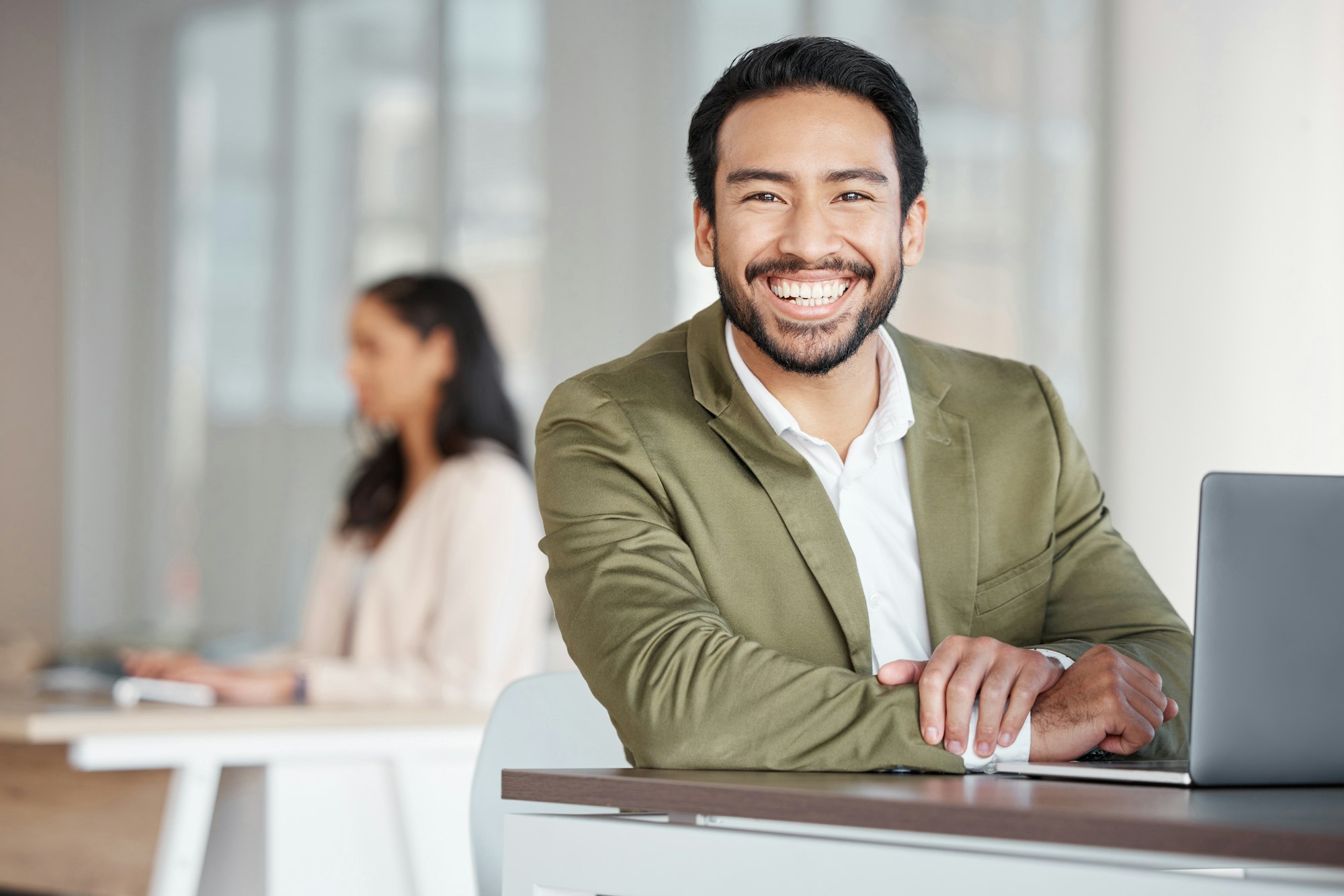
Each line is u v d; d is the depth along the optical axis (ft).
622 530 6.47
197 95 22.15
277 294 21.26
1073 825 3.85
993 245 15.83
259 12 21.56
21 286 23.41
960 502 7.12
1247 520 4.69
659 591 6.12
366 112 20.63
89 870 10.63
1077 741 5.40
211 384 21.80
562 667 13.19
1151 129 14.98
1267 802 4.32
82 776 10.70
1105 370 15.24
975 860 4.17
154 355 22.34
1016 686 5.49
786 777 5.01
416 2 20.18
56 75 23.21
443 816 10.83
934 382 7.43
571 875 4.95
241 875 10.55
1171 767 4.96
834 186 6.61
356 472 13.93
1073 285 15.42
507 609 12.45
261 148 21.53
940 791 4.46
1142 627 7.08
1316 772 4.75
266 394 21.26
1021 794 4.38
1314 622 4.75
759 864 4.55
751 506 6.70
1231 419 14.49
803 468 6.72
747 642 5.74
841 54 6.68
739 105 6.75
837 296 6.68
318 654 13.71
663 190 18.06
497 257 19.42
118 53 22.81
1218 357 14.60
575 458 6.75
